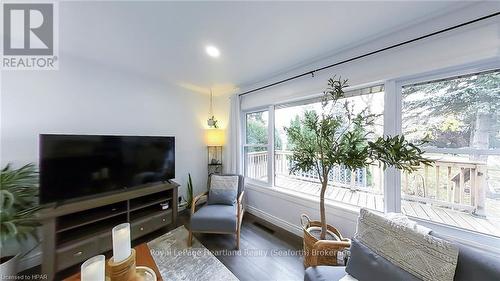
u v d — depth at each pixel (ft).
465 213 5.01
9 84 6.04
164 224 8.32
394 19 4.96
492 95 4.58
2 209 4.98
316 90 7.44
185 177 11.02
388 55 5.66
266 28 5.33
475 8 4.36
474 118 4.81
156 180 8.64
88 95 7.59
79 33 5.58
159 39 5.92
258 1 4.28
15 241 5.68
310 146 5.71
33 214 5.35
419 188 5.59
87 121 7.57
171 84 10.32
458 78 4.99
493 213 4.67
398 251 3.55
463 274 2.94
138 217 7.67
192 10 4.58
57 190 6.02
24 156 6.23
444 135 5.21
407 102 5.73
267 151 9.73
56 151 6.03
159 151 8.75
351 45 6.24
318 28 5.36
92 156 6.81
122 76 8.54
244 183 10.28
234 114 10.83
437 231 5.12
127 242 3.61
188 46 6.35
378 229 3.98
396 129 5.78
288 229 8.52
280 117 9.57
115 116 8.35
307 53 6.81
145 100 9.33
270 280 5.63
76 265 6.22
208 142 11.26
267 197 9.53
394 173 5.81
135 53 6.88
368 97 6.64
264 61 7.42
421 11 4.67
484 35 4.27
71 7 4.45
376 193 9.05
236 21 5.03
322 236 5.71
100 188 7.00
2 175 5.33
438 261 3.11
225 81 9.89
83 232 6.42
